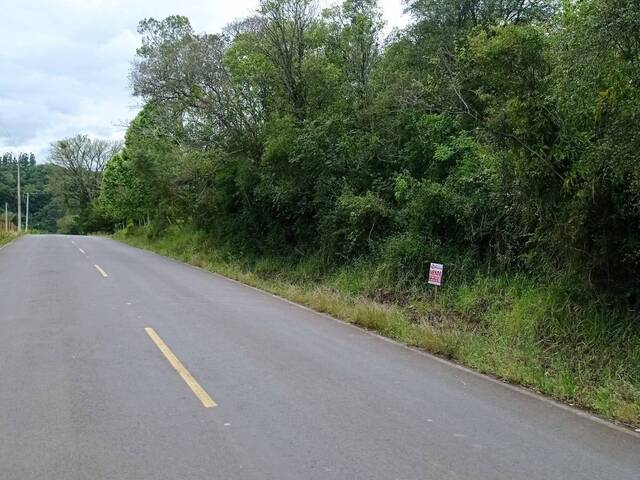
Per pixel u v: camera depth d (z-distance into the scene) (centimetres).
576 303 898
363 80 1936
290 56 1994
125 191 4519
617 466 456
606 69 686
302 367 730
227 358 760
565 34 750
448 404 604
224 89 2220
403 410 578
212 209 2620
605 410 596
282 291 1448
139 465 436
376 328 1020
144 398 592
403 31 2203
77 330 913
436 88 1414
